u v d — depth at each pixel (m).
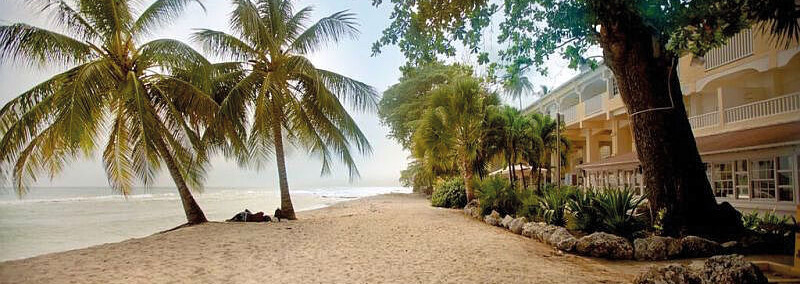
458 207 19.09
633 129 8.11
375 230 10.66
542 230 8.80
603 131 22.72
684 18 4.59
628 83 7.91
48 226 14.99
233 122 13.02
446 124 16.67
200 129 13.60
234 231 10.58
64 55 11.08
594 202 8.98
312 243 8.55
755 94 13.73
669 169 7.71
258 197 44.97
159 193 56.00
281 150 14.77
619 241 6.91
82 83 10.20
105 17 11.55
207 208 25.03
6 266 6.36
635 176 17.22
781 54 11.41
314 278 5.54
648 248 6.76
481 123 16.67
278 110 14.65
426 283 5.24
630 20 6.19
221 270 6.05
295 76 15.00
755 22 4.80
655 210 7.95
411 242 8.62
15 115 10.57
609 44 7.69
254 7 13.16
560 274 5.66
